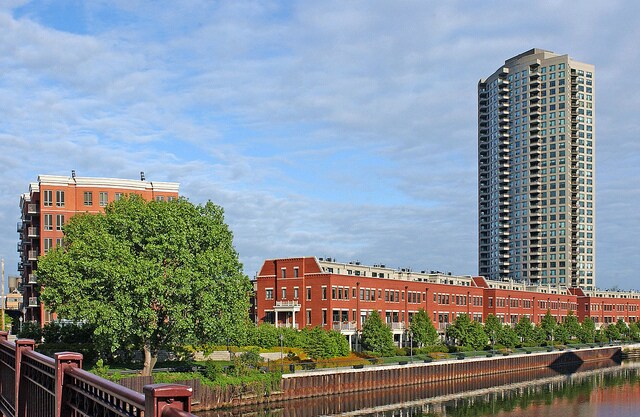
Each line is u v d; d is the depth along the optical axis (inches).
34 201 3663.9
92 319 1943.9
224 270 2130.9
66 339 2620.6
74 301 2146.9
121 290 1955.0
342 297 3597.4
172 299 2001.7
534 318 5649.6
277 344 3058.6
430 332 3750.0
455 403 2795.3
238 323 2151.8
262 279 3801.7
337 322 3501.5
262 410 2321.6
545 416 2529.5
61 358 405.1
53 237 3395.7
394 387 3046.3
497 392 3213.6
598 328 6387.8
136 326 2005.4
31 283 3479.3
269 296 3759.8
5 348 658.8
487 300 5039.4
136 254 2060.8
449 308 4549.7
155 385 235.0
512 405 2790.4
